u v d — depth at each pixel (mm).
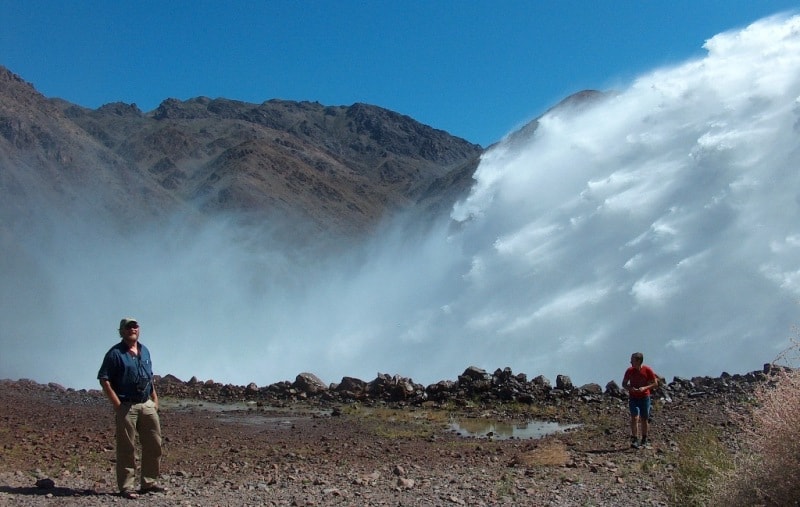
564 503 8062
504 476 9492
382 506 7855
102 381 7895
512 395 17969
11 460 10273
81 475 9383
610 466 10125
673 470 9734
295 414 16656
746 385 17609
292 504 7840
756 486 6355
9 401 16891
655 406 16094
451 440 13250
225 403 18781
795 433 6238
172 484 8805
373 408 17625
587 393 18344
